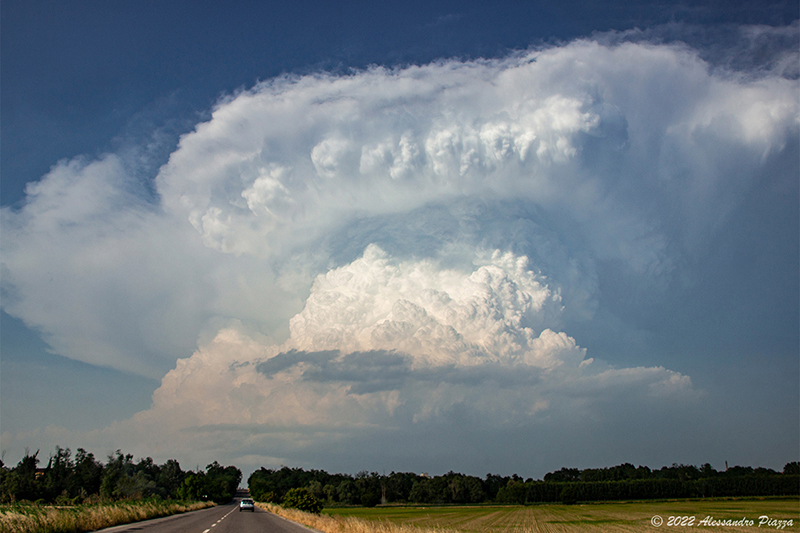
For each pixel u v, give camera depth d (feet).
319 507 223.71
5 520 79.46
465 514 365.40
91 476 443.32
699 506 375.86
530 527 213.25
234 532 104.22
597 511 354.74
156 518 148.87
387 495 649.20
